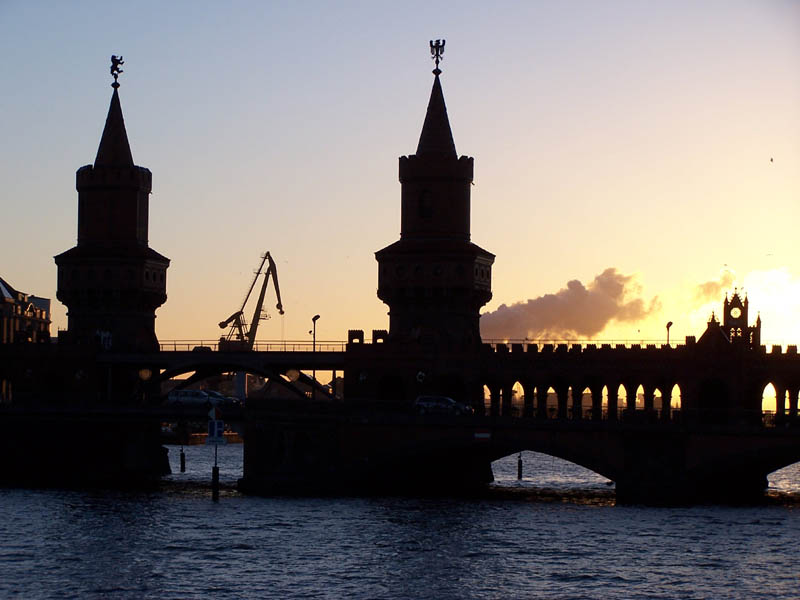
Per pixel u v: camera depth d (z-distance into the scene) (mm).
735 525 148625
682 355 181875
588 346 188125
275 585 119312
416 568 126000
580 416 188125
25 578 121250
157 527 147500
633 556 131125
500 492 187875
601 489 195500
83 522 151125
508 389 195750
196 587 118375
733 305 186500
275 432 181125
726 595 116438
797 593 117188
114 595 115375
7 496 176625
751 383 179875
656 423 166375
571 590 118000
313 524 149875
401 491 187125
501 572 124438
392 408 193000
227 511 160375
